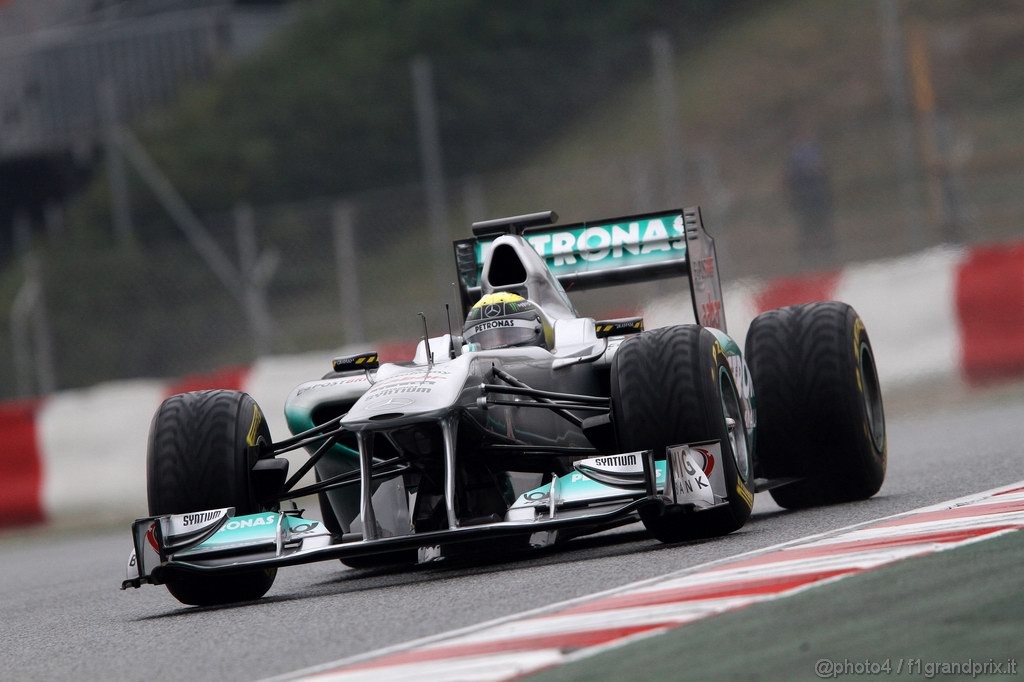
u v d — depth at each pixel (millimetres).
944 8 104688
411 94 97875
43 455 48219
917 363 50094
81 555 35406
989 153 83875
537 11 104562
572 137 96688
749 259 74688
